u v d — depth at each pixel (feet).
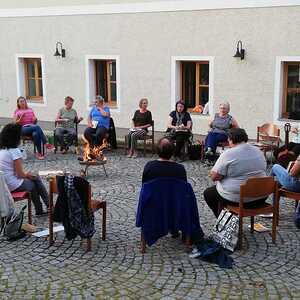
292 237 20.54
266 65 40.42
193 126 44.27
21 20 51.96
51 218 19.86
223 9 41.34
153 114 46.21
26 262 18.44
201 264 18.04
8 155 21.97
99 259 18.61
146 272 17.47
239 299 15.51
